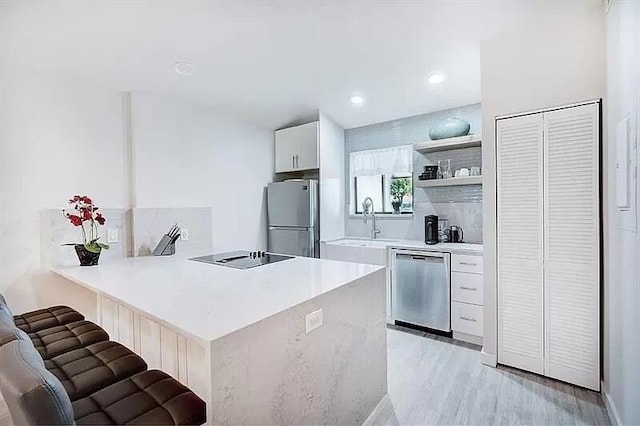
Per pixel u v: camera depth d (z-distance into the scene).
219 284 1.73
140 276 1.96
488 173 2.51
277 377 1.32
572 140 2.17
